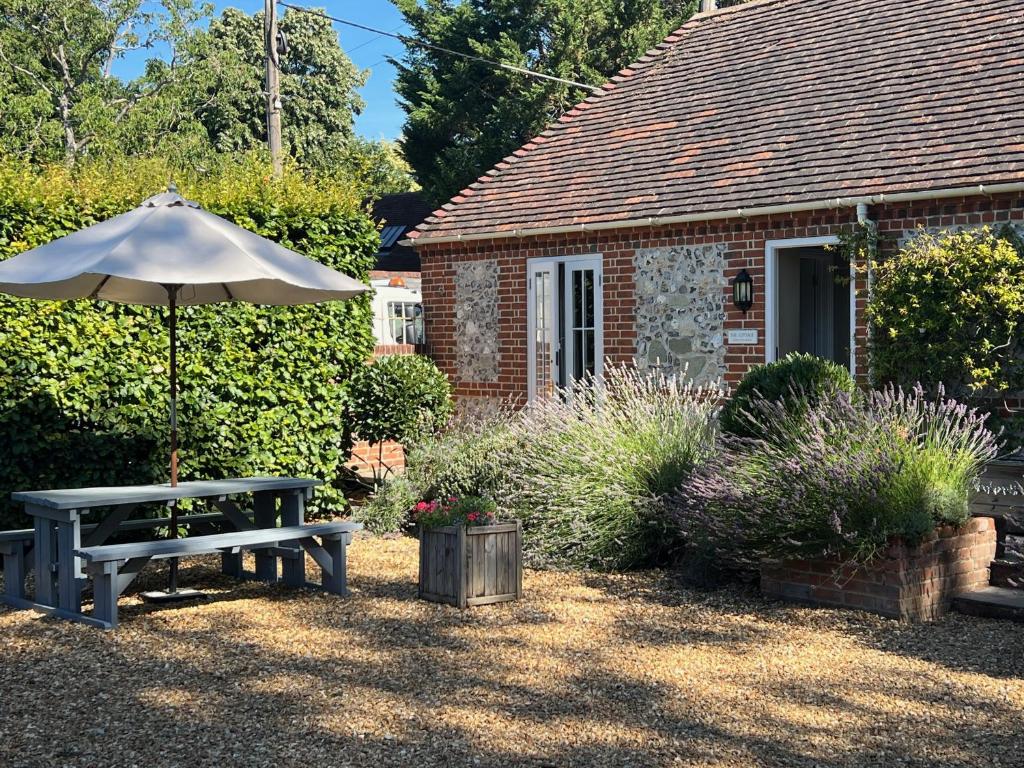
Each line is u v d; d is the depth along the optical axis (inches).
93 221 379.2
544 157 617.9
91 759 189.5
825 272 573.0
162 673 240.5
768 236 472.7
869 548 285.3
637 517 347.6
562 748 194.2
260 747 194.9
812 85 540.1
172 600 313.4
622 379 418.3
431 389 490.3
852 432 314.0
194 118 1526.8
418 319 627.2
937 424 324.8
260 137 1609.3
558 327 553.9
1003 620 283.4
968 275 402.9
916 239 428.8
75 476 369.1
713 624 280.8
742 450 339.3
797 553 297.0
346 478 520.4
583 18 1217.4
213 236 289.9
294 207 429.1
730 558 314.8
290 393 425.1
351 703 218.8
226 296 338.6
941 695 223.1
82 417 373.1
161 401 391.2
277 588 331.3
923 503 289.4
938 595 291.6
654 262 512.7
